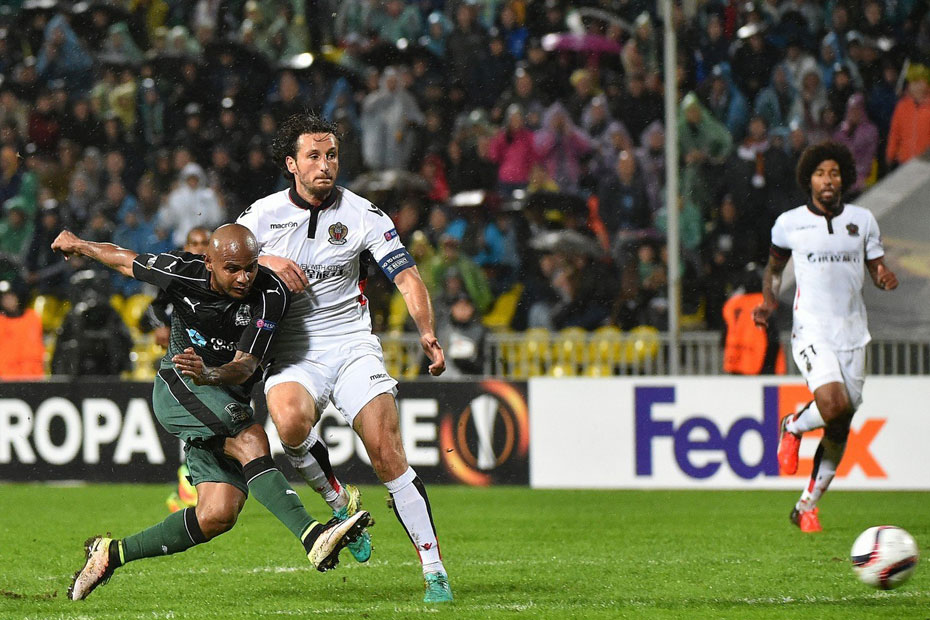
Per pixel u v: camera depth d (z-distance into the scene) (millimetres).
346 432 34969
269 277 16125
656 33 45906
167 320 23078
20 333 37875
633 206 43062
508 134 45406
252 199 45938
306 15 50719
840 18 45406
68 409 35938
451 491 34500
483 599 16703
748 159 42250
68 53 49469
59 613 15711
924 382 31938
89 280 40781
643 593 17422
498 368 35656
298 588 18203
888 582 15945
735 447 32812
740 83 45094
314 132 16766
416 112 46781
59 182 46875
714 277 40125
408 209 43750
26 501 32344
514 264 42500
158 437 35500
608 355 34594
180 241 44281
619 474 33469
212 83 48125
